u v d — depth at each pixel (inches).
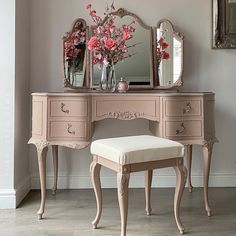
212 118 96.0
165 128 91.5
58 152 117.0
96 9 116.1
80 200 104.4
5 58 97.2
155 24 116.5
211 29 117.1
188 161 113.7
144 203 101.6
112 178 118.1
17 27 99.9
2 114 97.4
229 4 115.8
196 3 117.2
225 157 119.0
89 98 91.2
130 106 92.7
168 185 118.6
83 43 114.4
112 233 79.5
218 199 105.0
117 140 82.5
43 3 115.3
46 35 115.6
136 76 114.3
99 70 113.0
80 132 90.7
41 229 81.6
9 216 90.5
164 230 81.4
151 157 75.1
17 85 101.0
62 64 112.8
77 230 81.2
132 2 116.2
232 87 118.3
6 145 97.7
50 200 104.4
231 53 118.4
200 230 81.4
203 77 118.0
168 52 115.0
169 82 114.6
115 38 112.2
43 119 90.2
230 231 80.7
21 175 106.7
